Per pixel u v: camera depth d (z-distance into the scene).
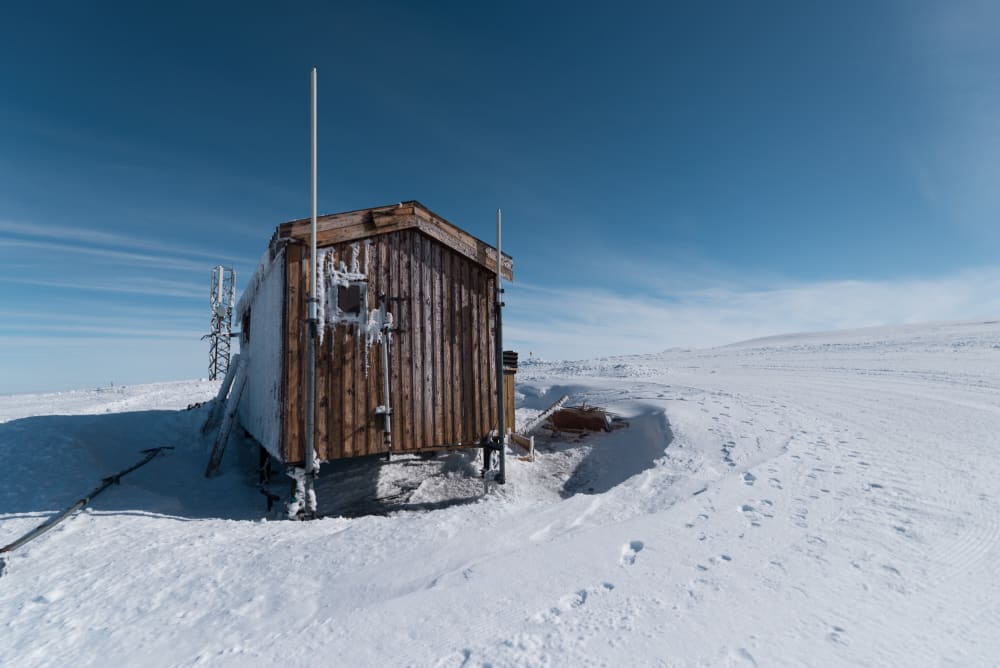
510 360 10.25
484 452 8.82
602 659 2.58
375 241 7.73
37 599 3.87
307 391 6.77
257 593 3.84
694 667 2.47
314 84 6.77
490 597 3.37
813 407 9.97
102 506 6.35
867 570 3.53
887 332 32.25
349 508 7.72
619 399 14.06
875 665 2.45
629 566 3.75
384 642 2.91
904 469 5.82
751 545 4.02
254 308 10.20
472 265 8.64
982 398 9.76
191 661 2.92
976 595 3.16
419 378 7.98
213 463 9.43
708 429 8.68
